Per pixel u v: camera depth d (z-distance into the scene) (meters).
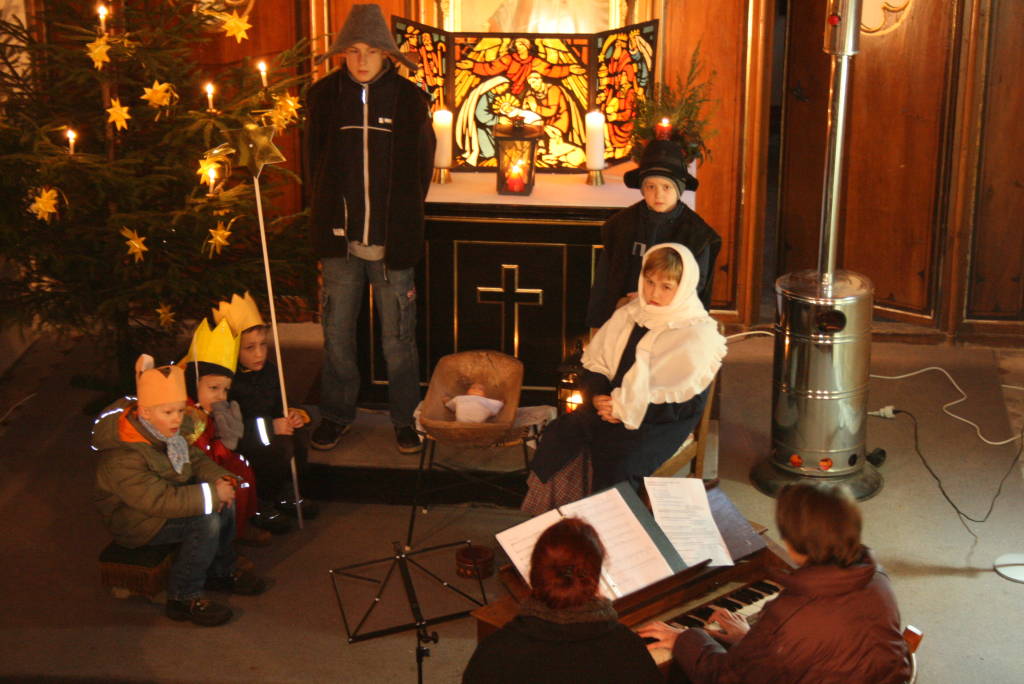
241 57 6.51
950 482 5.33
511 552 3.29
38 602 4.45
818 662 2.89
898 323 6.86
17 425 5.84
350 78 4.86
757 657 2.95
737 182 6.66
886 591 2.91
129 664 4.09
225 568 4.48
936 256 6.61
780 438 5.24
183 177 5.50
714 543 3.51
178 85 5.61
